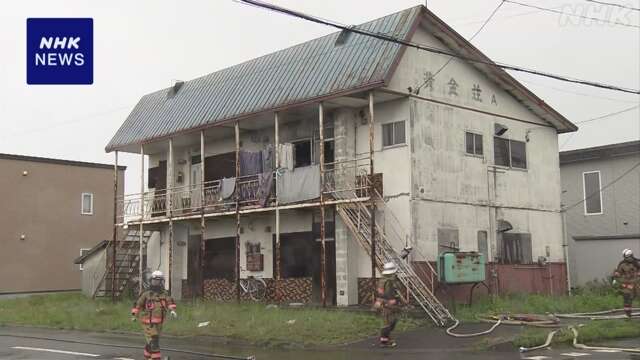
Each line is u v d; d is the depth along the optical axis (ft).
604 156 94.68
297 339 47.09
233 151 82.23
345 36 68.69
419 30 65.62
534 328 49.60
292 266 71.77
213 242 82.99
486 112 71.87
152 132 85.40
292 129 73.46
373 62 61.21
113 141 91.09
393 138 64.28
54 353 44.52
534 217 75.87
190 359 40.55
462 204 67.15
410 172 62.23
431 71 66.18
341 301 64.39
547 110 77.66
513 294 68.08
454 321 53.98
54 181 122.72
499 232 70.95
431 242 63.05
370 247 59.82
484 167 70.54
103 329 60.13
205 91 83.51
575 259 92.63
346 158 66.39
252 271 76.38
